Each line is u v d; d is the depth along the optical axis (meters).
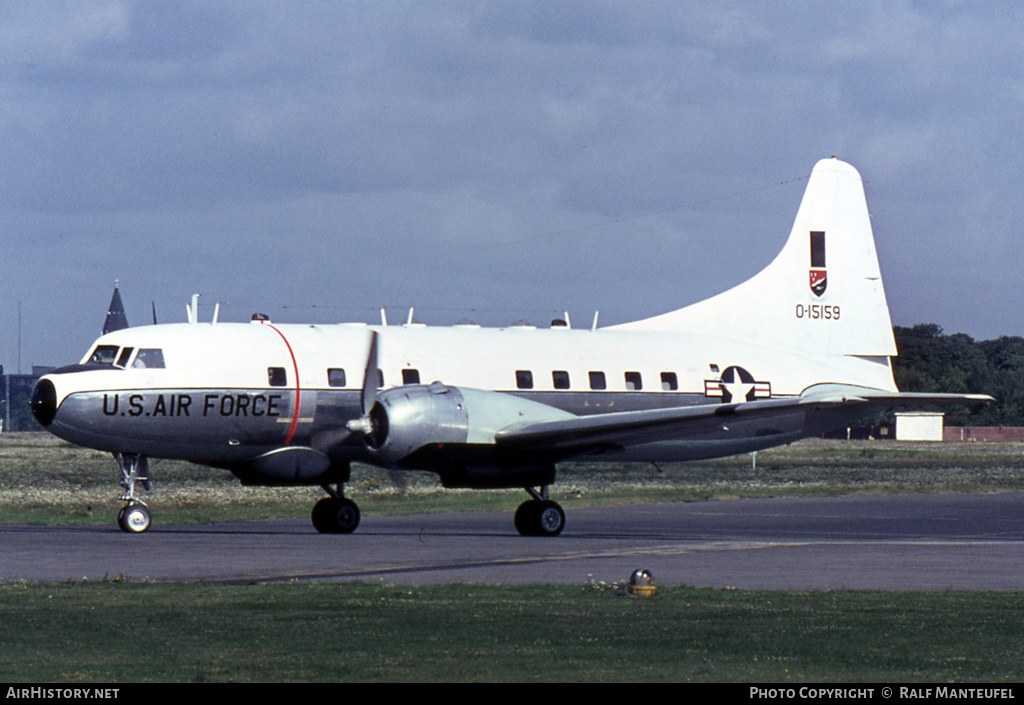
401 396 75.75
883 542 73.50
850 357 107.75
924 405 99.44
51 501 110.31
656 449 95.31
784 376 101.75
